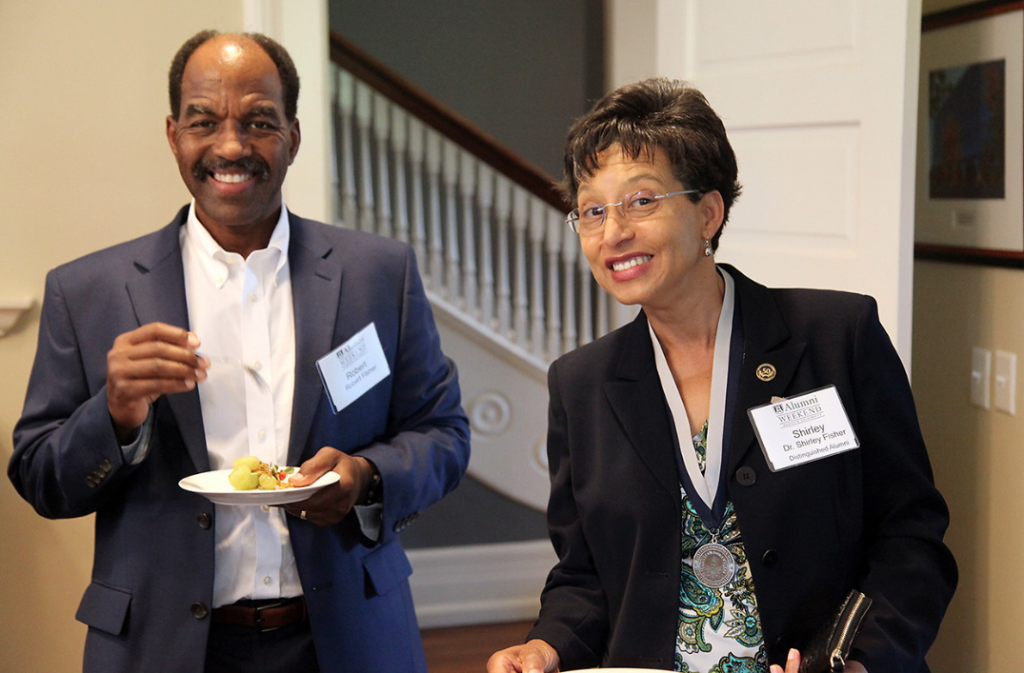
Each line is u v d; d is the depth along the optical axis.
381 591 1.59
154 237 1.61
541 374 4.06
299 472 1.42
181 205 2.30
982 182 2.21
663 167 1.20
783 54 2.42
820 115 2.34
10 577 2.27
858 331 1.26
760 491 1.21
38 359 1.58
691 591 1.23
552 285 4.13
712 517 1.23
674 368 1.31
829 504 1.21
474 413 4.04
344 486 1.44
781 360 1.25
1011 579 2.11
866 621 1.15
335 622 1.52
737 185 1.29
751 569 1.19
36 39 2.21
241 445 1.54
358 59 3.88
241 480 1.36
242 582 1.51
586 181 1.24
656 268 1.21
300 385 1.55
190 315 1.57
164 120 2.28
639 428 1.28
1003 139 2.12
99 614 1.49
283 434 1.56
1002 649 2.15
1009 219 2.11
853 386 1.25
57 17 2.21
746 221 2.55
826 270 2.35
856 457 1.23
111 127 2.26
